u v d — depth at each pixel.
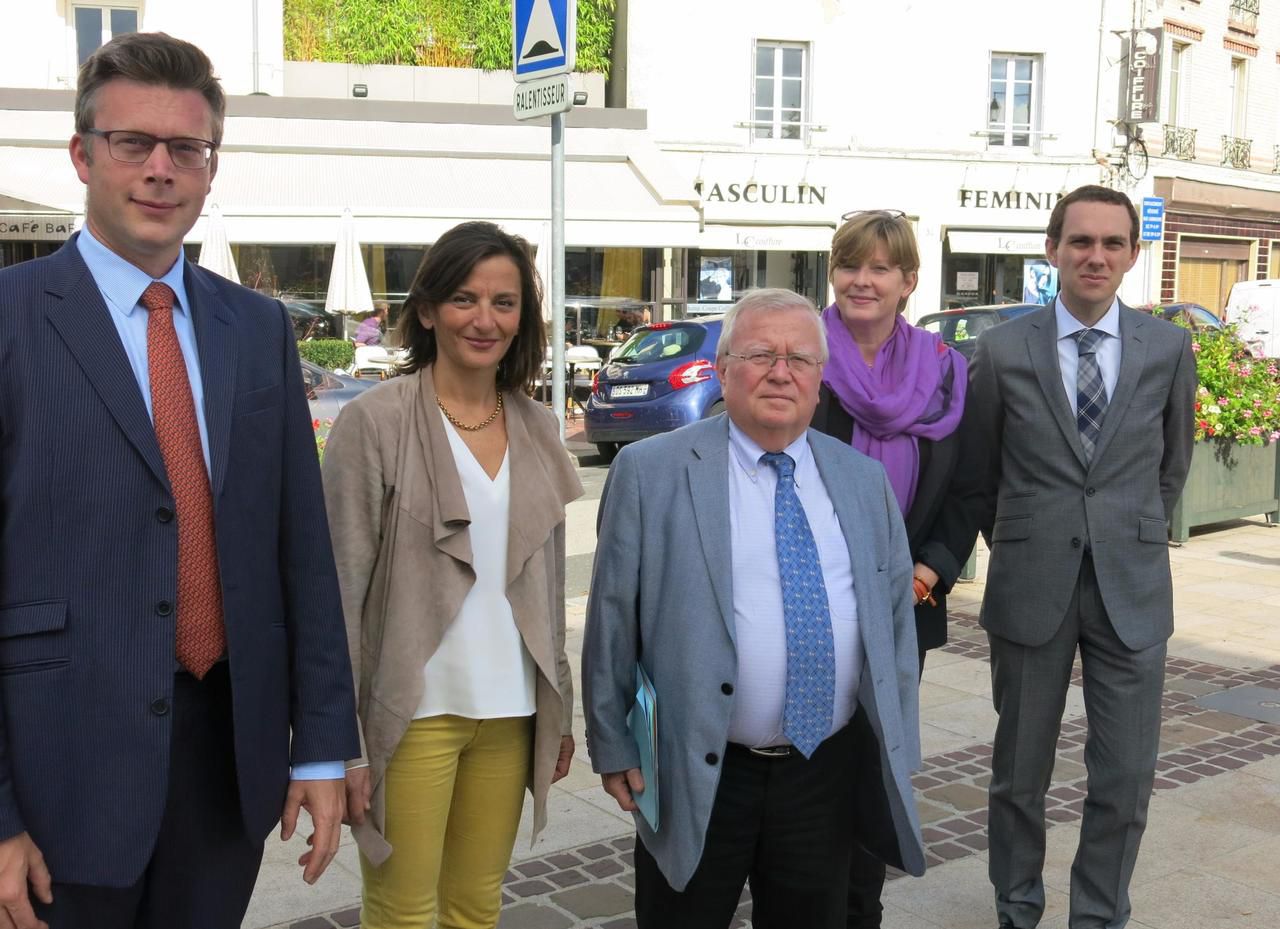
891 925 3.53
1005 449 3.45
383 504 2.58
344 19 21.12
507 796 2.74
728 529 2.53
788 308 2.53
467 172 19.56
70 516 1.94
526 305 2.69
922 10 22.64
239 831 2.21
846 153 22.45
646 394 12.78
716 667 2.48
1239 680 5.89
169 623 2.01
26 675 1.92
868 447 3.21
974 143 23.33
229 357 2.14
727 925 2.67
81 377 1.96
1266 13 27.73
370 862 2.57
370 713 2.54
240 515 2.12
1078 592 3.34
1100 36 23.69
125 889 2.06
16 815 1.90
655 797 2.53
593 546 8.56
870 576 2.61
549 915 3.52
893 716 2.56
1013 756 3.41
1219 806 4.35
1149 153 24.89
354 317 19.08
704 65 21.62
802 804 2.58
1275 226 28.98
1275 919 3.52
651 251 21.20
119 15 19.55
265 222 16.25
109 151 2.00
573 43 6.73
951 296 23.84
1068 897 3.71
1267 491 9.73
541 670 2.64
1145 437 3.32
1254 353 10.56
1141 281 25.84
